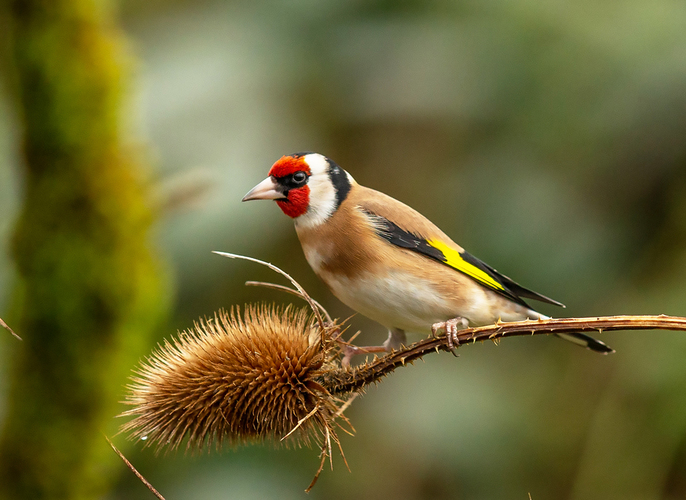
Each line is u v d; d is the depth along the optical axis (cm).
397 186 1145
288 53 1095
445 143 1137
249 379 568
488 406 1036
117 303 845
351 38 1116
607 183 1033
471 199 1076
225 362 575
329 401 573
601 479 987
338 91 1101
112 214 848
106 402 838
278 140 1045
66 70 838
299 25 1111
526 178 1053
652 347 1002
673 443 972
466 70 1084
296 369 573
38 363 830
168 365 587
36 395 827
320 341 580
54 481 819
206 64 1065
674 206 1007
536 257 1028
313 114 1101
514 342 1098
